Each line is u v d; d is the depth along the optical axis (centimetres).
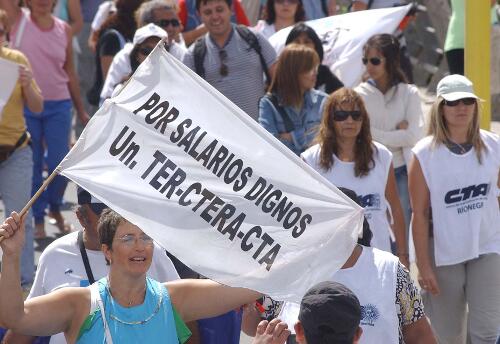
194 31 3017
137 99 1314
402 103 2273
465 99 1889
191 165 1307
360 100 1892
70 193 3269
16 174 2412
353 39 2619
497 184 1939
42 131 2881
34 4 2853
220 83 2464
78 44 3772
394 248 2144
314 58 2206
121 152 1301
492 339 1919
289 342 1431
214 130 1315
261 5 3509
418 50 4247
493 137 1938
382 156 1920
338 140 1903
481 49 2236
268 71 2497
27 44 2859
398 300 1445
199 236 1295
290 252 1305
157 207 1295
